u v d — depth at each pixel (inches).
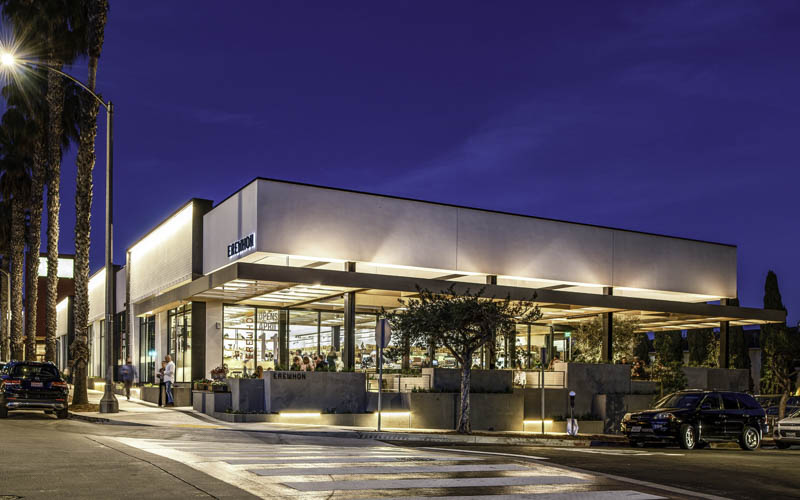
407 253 1317.7
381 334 870.4
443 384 1110.4
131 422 892.0
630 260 1577.3
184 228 1438.2
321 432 831.7
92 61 1133.7
